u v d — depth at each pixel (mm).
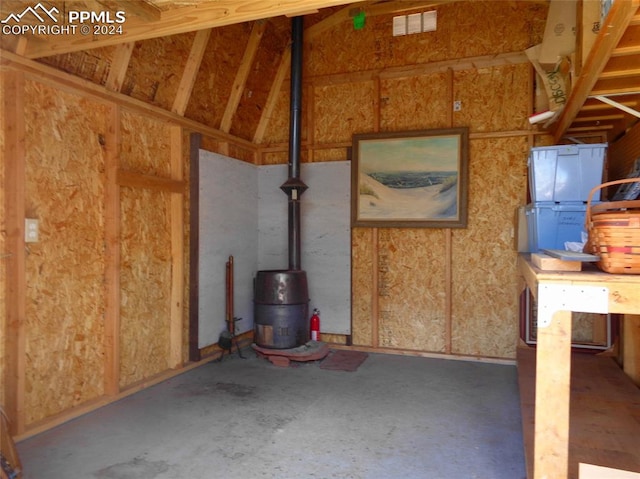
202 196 4184
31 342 2719
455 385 3684
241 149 4957
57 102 2861
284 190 4668
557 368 1709
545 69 3504
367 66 4770
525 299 4238
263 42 4613
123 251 3398
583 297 1675
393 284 4723
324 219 4914
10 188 2574
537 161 3018
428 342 4609
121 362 3387
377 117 4711
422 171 4543
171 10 2246
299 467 2359
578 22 2830
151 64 3502
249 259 4961
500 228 4363
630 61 2277
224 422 2924
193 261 4102
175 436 2711
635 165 3078
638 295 1625
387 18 4691
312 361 4285
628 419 2549
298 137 4672
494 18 4344
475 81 4430
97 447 2557
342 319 4871
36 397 2758
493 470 2340
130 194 3465
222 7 2146
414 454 2510
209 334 4297
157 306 3754
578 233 2924
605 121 3615
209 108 4344
